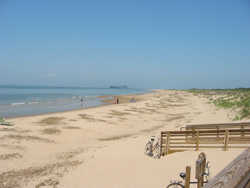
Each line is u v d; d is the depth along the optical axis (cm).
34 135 1936
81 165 1317
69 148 1689
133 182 974
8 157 1393
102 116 3206
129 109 4191
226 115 2706
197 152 1206
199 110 4234
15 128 2117
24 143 1689
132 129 2459
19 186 1037
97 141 1922
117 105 4981
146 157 1343
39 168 1272
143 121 2989
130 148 1611
